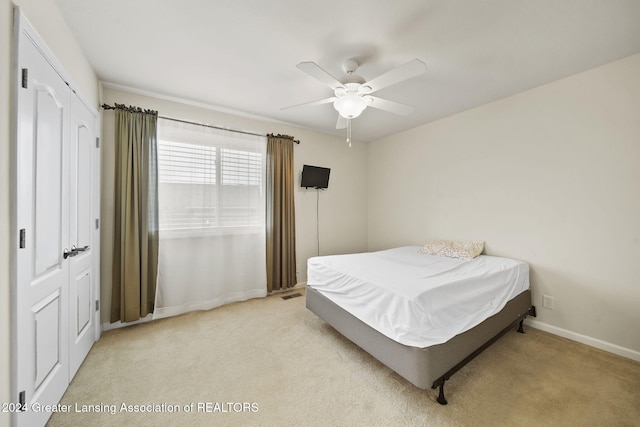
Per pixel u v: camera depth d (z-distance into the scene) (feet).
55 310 4.66
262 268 10.69
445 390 5.17
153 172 8.32
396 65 6.79
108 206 7.73
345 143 13.55
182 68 7.01
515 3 4.69
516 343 7.00
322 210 12.78
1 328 3.25
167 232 8.71
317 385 5.34
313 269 8.09
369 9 4.90
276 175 10.92
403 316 4.91
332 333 7.63
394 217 12.96
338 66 6.86
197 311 9.21
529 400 4.88
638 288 6.19
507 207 8.59
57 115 4.71
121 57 6.50
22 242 3.64
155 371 5.79
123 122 7.83
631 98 6.24
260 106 9.48
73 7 4.87
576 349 6.69
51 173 4.50
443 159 10.62
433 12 4.94
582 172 7.02
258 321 8.43
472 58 6.43
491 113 9.00
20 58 3.55
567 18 5.04
